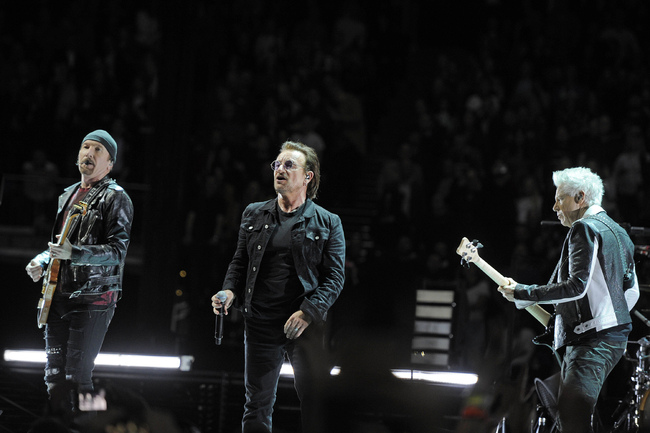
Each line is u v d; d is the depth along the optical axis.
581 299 12.28
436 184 36.62
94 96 39.84
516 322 23.36
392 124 43.06
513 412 13.20
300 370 12.61
